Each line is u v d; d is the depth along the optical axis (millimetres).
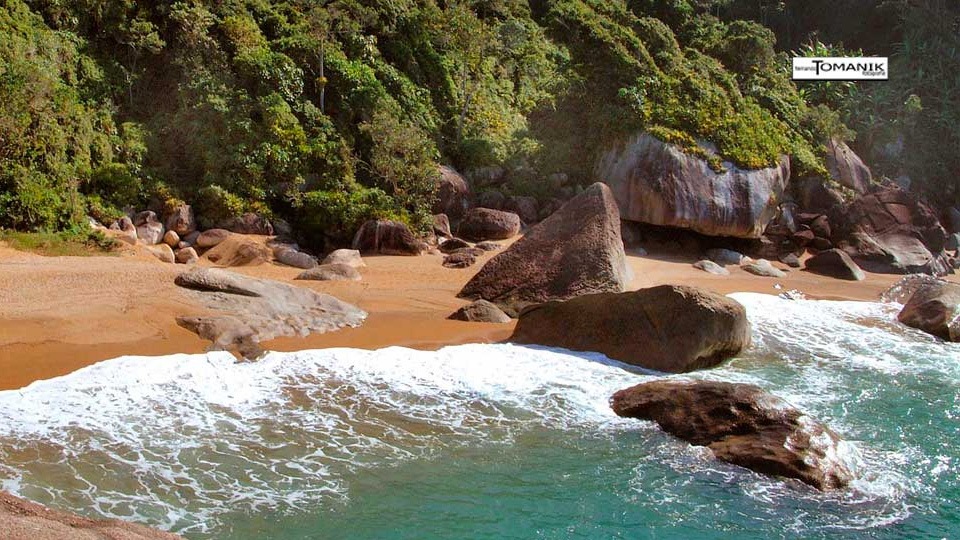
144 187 20281
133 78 22266
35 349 10789
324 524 7008
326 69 24109
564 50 29594
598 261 15102
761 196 23703
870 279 22531
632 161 23844
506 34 28719
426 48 26906
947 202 30828
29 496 7012
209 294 13344
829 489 8031
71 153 19422
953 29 35281
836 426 9922
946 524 7500
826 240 25047
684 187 23125
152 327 12023
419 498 7605
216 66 22750
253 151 21375
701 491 7969
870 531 7332
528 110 27938
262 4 24922
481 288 15562
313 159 22219
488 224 21906
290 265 18469
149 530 6047
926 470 8688
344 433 8977
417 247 20266
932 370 12523
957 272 25500
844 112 31688
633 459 8617
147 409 9219
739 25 31344
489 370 11320
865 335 14703
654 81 25422
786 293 18531
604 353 12289
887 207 25844
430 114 25312
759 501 7797
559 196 24484
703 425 9156
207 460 8062
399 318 14039
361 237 20328
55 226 18062
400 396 10203
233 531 6766
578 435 9219
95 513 6836
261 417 9266
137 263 15305
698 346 11953
